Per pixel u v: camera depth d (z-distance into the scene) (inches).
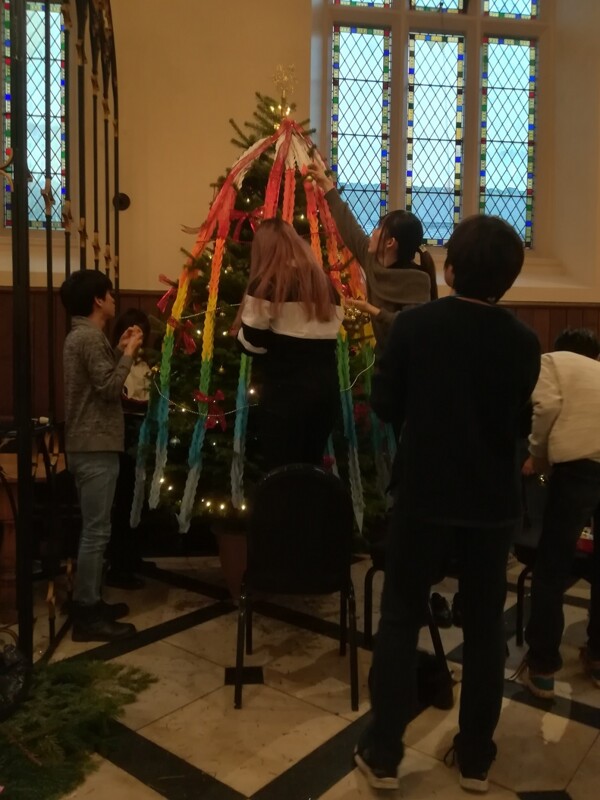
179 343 112.7
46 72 93.7
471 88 208.5
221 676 94.5
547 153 212.4
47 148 96.3
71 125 172.9
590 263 195.0
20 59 81.8
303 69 170.7
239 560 117.0
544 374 87.8
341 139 203.6
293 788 70.4
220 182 121.6
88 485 105.0
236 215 113.3
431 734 80.7
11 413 163.0
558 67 208.7
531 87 213.9
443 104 209.8
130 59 164.6
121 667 94.7
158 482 104.3
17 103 82.2
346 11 200.1
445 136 209.9
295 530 83.9
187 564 144.6
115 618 114.0
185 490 103.7
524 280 198.2
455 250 65.1
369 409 112.1
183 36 166.4
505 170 213.0
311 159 119.6
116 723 82.1
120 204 165.6
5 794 68.2
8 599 115.3
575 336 93.7
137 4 164.1
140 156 166.2
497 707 68.4
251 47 168.7
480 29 207.9
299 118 171.9
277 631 110.0
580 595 129.4
